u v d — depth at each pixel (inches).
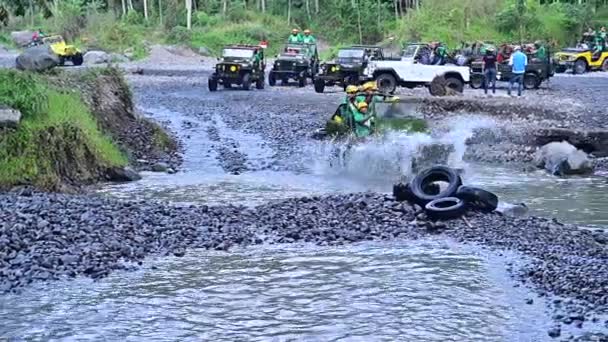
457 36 2812.5
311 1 3371.1
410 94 1569.9
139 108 1391.5
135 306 411.8
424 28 2851.9
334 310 407.8
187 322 390.6
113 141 881.5
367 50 1733.5
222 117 1274.6
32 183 706.8
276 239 543.8
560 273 460.1
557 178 816.9
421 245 532.1
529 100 1397.6
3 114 718.5
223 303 417.4
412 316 398.9
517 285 446.9
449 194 618.5
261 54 1795.0
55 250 492.4
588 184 781.9
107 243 510.9
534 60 1750.7
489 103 1282.0
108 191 722.2
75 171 759.1
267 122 1206.3
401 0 3351.4
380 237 550.9
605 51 2346.2
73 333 374.9
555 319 393.4
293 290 438.0
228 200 680.4
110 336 371.6
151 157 910.4
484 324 388.5
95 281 450.6
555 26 2982.3
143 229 551.8
